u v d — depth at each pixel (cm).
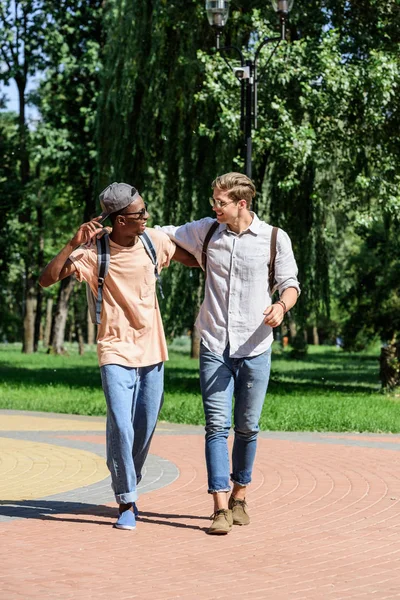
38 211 4738
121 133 2284
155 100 2225
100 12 3444
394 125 2216
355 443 1193
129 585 504
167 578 520
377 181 2128
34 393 2123
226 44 2205
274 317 626
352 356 5728
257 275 652
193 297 2288
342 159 2186
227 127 2016
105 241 649
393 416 1564
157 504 746
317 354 6016
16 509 723
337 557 576
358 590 500
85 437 1238
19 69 3834
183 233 664
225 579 519
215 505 645
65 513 707
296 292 646
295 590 498
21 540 612
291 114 2098
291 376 3253
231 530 653
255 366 652
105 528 654
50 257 5103
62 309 4794
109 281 649
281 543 613
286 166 2134
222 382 652
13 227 3491
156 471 925
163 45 2212
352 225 2395
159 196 2250
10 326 5075
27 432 1302
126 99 2259
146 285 654
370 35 2244
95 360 4319
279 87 2095
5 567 538
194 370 3478
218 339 653
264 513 717
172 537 627
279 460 1020
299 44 2102
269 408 1661
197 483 853
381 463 1002
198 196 2198
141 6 2258
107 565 547
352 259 3584
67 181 3816
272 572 536
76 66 3497
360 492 814
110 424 650
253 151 2092
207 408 652
